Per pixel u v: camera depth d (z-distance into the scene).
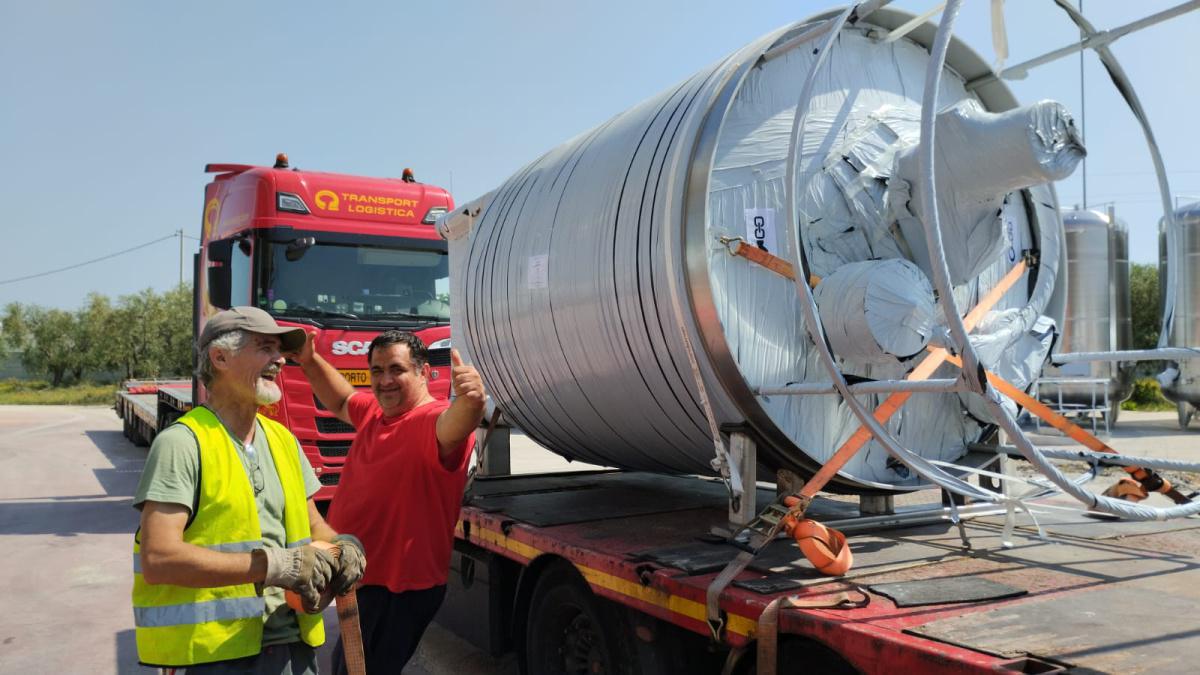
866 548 3.71
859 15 3.56
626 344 4.27
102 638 6.19
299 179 9.41
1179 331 17.86
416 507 3.62
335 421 9.15
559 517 4.82
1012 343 4.28
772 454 3.97
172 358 61.12
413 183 10.37
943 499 4.63
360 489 3.70
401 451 3.61
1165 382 18.03
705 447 4.39
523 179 5.88
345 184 9.65
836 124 4.08
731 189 3.83
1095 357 4.36
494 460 6.57
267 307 9.07
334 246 9.47
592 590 3.94
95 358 63.12
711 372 3.78
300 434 8.92
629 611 3.73
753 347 3.77
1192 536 3.94
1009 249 4.48
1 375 76.69
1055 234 4.66
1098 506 2.88
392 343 3.80
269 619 2.61
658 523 4.59
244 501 2.51
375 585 3.64
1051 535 3.97
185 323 61.22
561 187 5.07
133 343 61.12
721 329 3.65
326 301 9.36
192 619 2.40
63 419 31.19
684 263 3.76
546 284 4.89
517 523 4.68
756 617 2.89
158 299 62.00
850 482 3.94
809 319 3.27
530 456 16.23
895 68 4.33
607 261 4.32
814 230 3.94
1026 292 4.59
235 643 2.44
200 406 2.62
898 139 4.13
